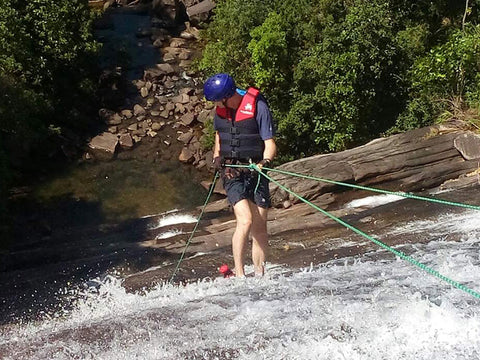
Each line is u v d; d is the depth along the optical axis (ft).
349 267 21.13
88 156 49.88
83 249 32.81
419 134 38.78
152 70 59.93
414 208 29.35
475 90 41.11
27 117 46.11
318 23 43.96
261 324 16.07
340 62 41.32
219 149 20.85
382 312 15.64
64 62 52.03
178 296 20.98
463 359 13.25
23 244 36.78
